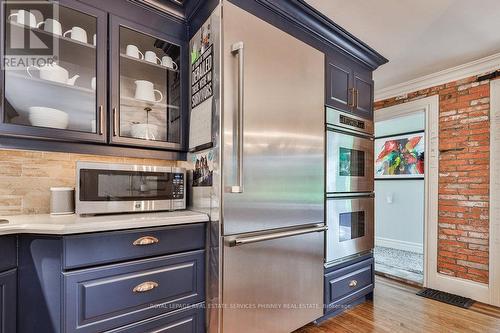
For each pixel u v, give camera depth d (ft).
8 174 4.82
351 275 7.09
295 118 5.67
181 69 5.73
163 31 5.48
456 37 6.82
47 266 3.66
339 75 6.93
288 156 5.49
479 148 8.18
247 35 4.95
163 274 4.38
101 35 4.74
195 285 4.75
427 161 9.31
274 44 5.35
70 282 3.61
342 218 6.82
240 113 4.71
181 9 5.51
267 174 5.12
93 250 3.80
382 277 10.04
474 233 8.19
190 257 4.71
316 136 6.12
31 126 4.21
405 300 7.99
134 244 4.13
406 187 14.38
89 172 4.56
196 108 5.44
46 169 5.15
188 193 5.81
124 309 4.00
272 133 5.23
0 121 3.99
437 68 8.72
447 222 8.77
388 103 10.60
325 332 6.17
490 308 7.51
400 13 5.85
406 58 8.00
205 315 4.84
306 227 5.75
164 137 5.81
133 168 4.96
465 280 8.29
